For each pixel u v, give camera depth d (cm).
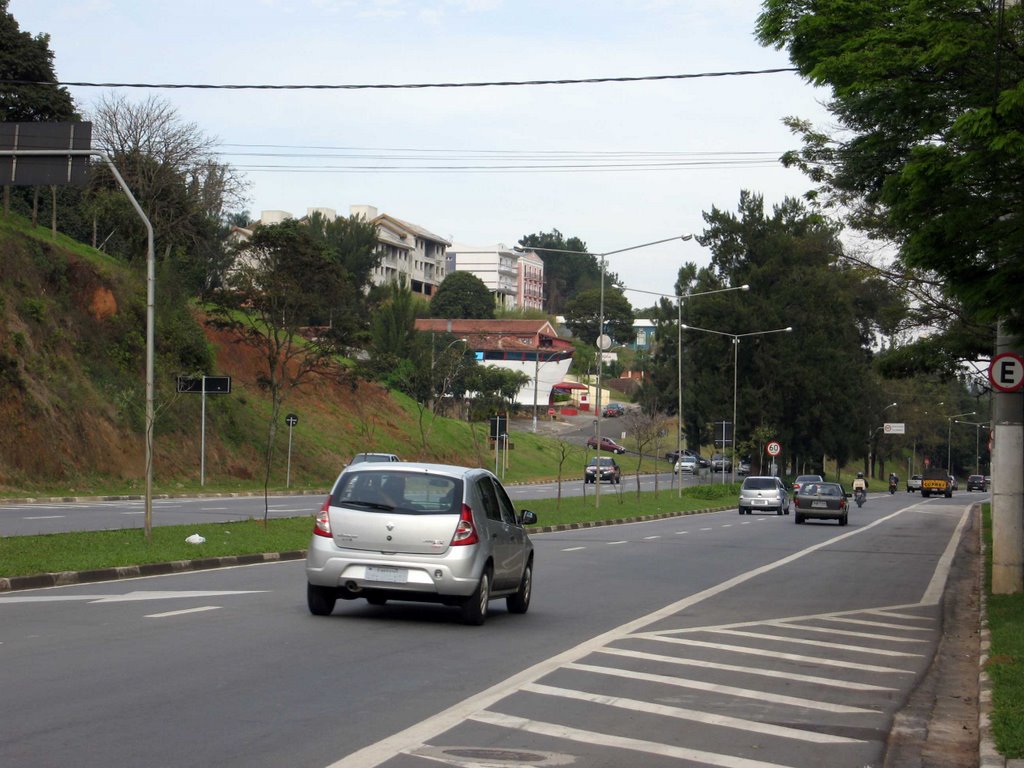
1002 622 1415
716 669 1109
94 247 5903
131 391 4688
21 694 861
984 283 1375
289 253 5309
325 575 1317
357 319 5725
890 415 11231
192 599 1475
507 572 1431
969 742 855
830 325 8312
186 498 4431
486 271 17738
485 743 760
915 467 14325
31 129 2067
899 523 4738
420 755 720
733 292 8244
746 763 745
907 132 1477
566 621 1432
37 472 4228
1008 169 1292
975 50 1320
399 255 14175
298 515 3316
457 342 9800
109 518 2961
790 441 8394
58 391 4500
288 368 6762
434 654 1122
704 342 8238
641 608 1596
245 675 968
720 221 8494
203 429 4922
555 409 13038
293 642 1153
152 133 6134
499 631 1311
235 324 5512
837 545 3241
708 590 1886
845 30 1468
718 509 5791
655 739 797
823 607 1709
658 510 4844
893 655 1266
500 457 8344
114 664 995
